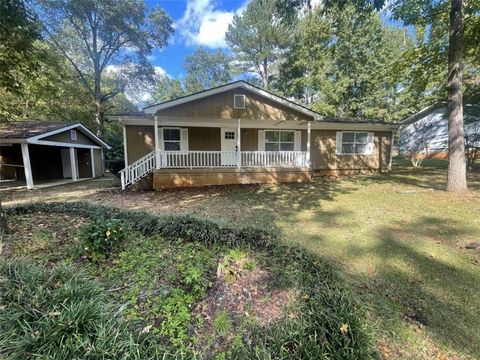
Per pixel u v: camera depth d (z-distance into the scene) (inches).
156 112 368.8
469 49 350.0
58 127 474.9
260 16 954.7
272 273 104.7
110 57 877.8
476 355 76.9
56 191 377.1
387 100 901.8
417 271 126.2
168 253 125.7
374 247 155.5
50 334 65.1
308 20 815.7
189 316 83.0
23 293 80.2
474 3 313.0
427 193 300.5
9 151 550.6
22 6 235.5
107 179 552.7
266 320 81.4
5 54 282.2
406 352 77.6
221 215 230.4
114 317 75.9
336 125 486.0
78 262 115.7
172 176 384.8
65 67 775.1
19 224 170.7
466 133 452.4
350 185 389.4
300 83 876.0
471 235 171.8
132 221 170.2
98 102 861.2
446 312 96.0
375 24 781.9
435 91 686.5
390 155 536.7
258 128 488.1
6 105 625.9
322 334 70.3
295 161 459.5
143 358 61.9
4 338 65.2
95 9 750.5
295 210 247.4
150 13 860.0
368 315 90.1
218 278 104.3
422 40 484.1
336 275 104.8
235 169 409.1
